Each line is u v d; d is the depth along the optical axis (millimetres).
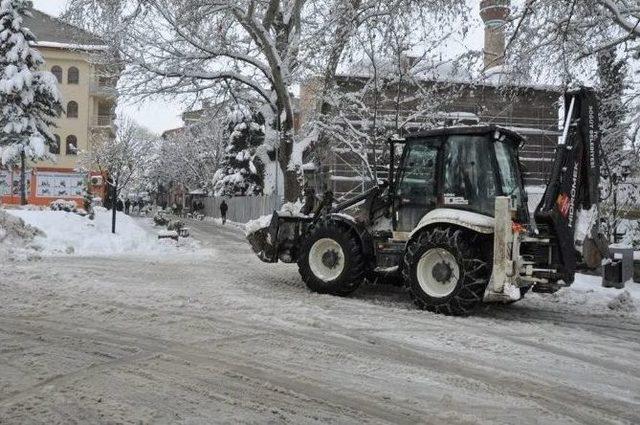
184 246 19797
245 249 19516
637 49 12844
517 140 9555
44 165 48094
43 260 12773
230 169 51125
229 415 4184
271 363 5457
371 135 18031
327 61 16812
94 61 21188
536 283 8492
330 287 9617
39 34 51500
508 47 12586
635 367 5984
